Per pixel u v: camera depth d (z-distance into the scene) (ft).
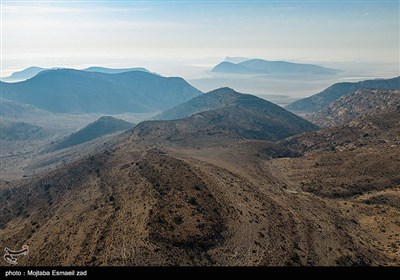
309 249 267.39
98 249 237.86
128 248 231.30
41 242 279.08
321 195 411.13
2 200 460.96
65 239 269.85
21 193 454.40
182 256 229.25
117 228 261.03
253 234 270.05
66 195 399.24
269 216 306.14
